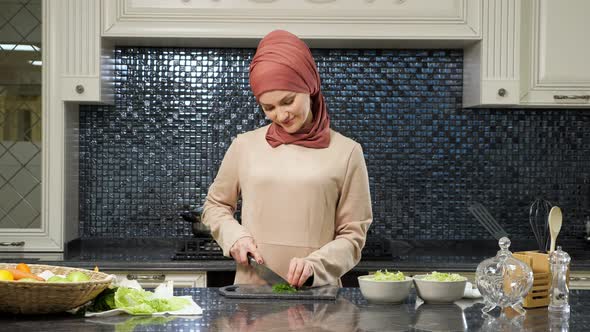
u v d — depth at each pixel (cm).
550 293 191
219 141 396
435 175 397
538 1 363
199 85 395
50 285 171
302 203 238
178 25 356
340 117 395
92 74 356
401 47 388
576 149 399
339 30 357
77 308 184
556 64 363
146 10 356
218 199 255
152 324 170
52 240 359
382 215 397
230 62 396
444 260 346
